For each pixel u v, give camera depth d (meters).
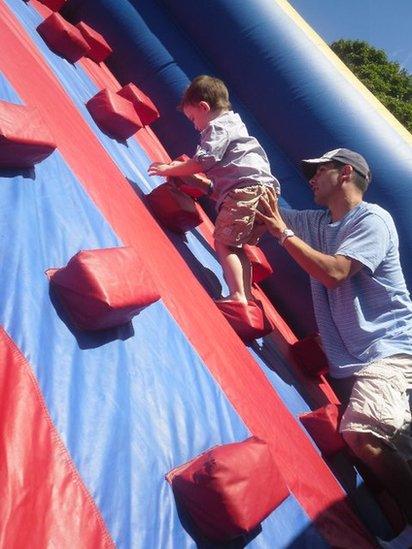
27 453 1.22
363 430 2.44
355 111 4.21
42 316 1.55
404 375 2.59
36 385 1.38
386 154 4.05
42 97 2.71
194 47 4.88
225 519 1.46
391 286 2.76
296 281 4.22
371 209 2.82
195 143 4.82
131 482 1.42
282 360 3.31
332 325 2.84
